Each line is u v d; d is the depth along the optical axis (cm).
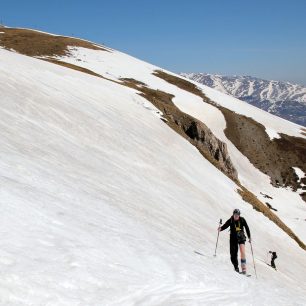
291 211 7038
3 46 10625
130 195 1955
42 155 1750
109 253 927
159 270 970
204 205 2988
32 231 855
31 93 2722
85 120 2927
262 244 3309
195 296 894
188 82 11562
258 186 7725
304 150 9412
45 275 696
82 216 1150
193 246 1655
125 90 5731
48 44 11362
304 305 1212
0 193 979
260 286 1314
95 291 723
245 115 10306
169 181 2956
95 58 11006
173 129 5188
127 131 3431
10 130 1875
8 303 580
